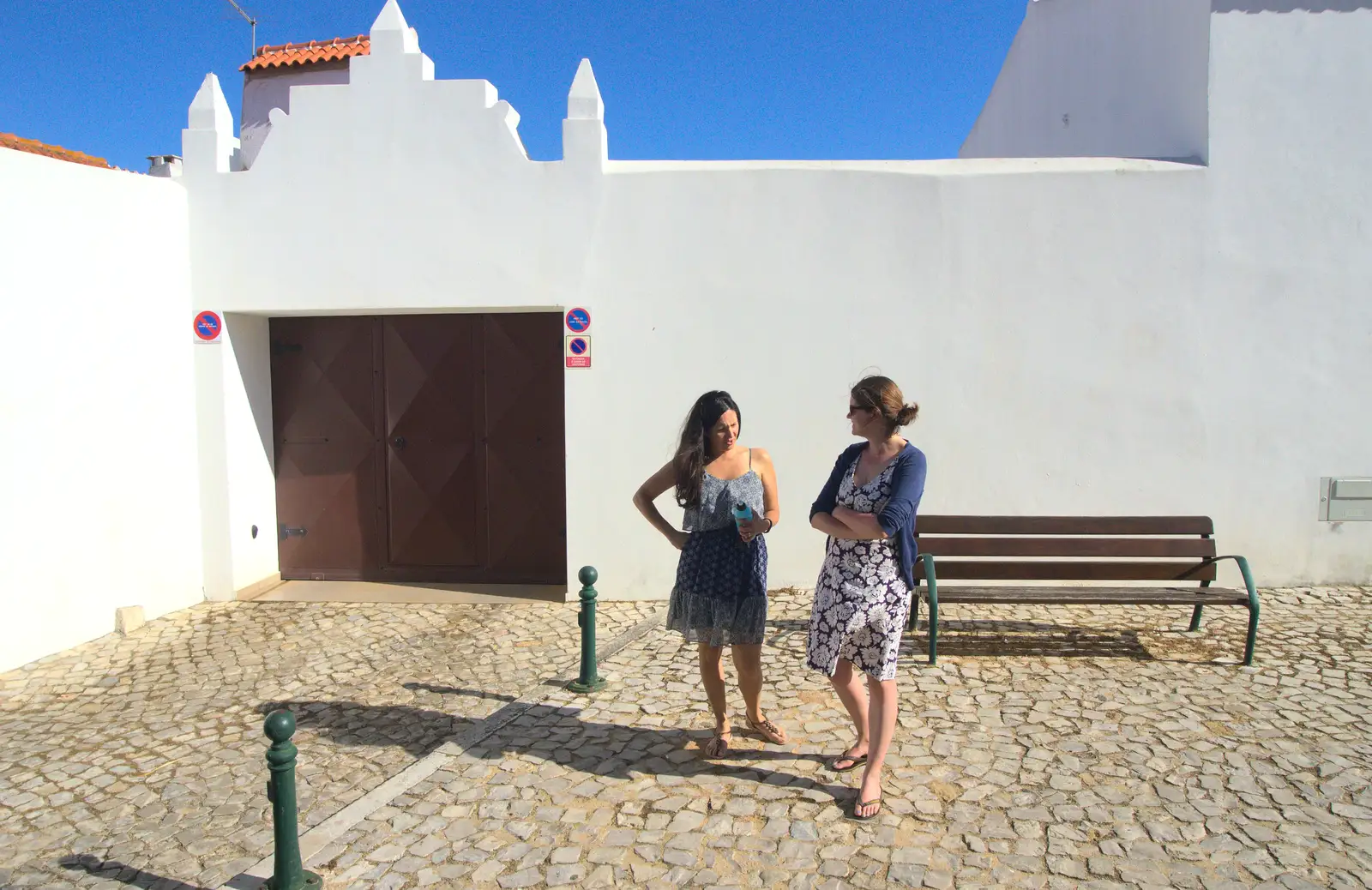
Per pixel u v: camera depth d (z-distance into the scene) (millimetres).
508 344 7883
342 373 8055
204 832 3936
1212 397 7000
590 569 5254
